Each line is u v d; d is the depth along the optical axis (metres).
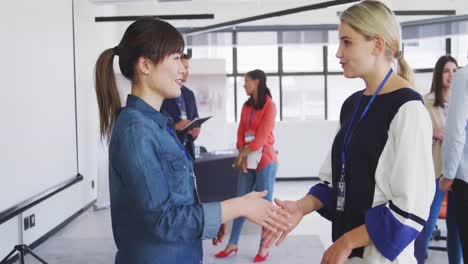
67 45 5.62
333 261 1.44
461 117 2.63
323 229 5.45
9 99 4.13
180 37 1.47
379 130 1.43
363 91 1.64
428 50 8.86
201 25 9.39
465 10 8.45
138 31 1.43
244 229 5.42
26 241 4.62
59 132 5.33
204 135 8.71
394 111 1.41
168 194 1.38
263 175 4.28
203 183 5.43
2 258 4.08
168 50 1.42
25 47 4.48
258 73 4.27
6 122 4.07
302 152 9.55
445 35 8.64
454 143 2.66
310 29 9.42
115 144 1.41
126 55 1.45
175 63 1.44
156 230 1.35
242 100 9.69
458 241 3.13
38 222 4.93
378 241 1.39
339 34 1.52
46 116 4.95
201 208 1.40
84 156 6.61
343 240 1.44
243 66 9.66
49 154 5.02
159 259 1.42
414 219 1.36
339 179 1.58
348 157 1.52
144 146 1.36
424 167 1.37
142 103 1.45
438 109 3.45
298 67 9.65
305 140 9.52
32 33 4.64
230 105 9.68
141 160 1.34
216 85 8.73
